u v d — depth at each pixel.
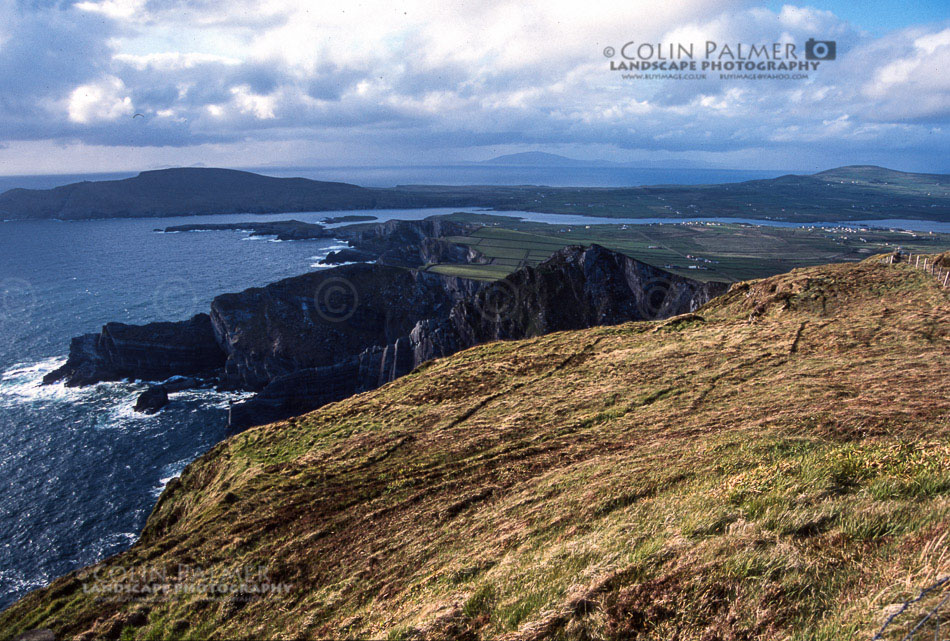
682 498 15.40
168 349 154.50
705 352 43.66
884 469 13.27
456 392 45.94
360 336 183.62
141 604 19.69
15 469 99.25
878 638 6.81
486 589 12.55
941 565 7.96
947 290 45.09
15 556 76.31
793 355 38.31
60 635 18.80
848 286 53.28
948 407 20.84
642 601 9.62
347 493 27.00
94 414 124.50
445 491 24.77
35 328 182.25
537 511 18.97
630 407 33.34
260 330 165.12
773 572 9.40
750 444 19.89
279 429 44.66
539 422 33.62
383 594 16.11
